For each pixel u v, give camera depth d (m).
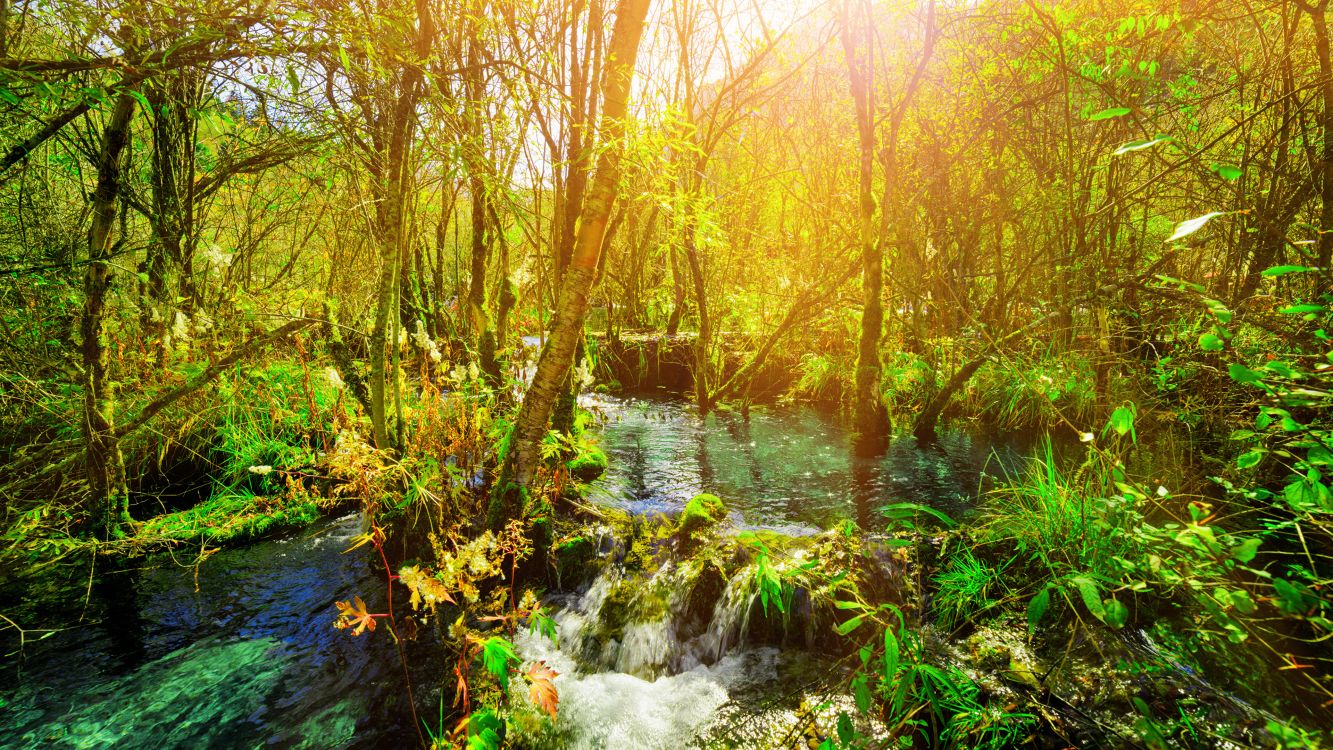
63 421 4.10
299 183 6.45
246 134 4.79
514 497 3.52
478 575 2.85
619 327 9.28
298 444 5.04
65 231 4.43
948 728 2.31
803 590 3.10
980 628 2.87
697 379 7.87
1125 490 2.60
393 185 3.58
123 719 2.59
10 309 4.08
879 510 4.27
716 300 9.76
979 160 6.66
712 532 3.80
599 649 3.08
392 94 3.09
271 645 3.06
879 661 2.70
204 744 2.46
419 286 7.88
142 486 4.46
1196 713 2.24
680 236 3.52
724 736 2.50
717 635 3.17
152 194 4.84
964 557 3.36
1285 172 4.25
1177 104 4.71
